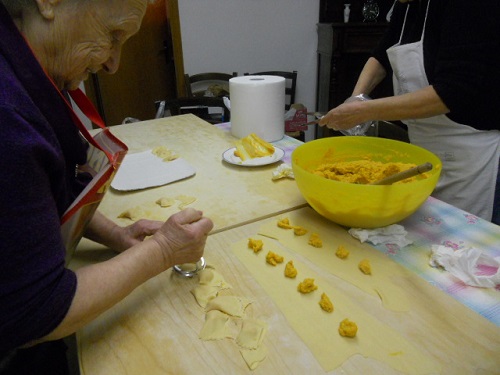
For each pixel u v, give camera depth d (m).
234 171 1.16
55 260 0.45
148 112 3.61
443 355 0.48
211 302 0.59
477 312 0.56
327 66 3.02
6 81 0.42
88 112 0.68
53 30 0.48
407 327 0.53
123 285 0.53
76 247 0.75
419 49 1.21
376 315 0.56
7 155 0.39
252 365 0.48
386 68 1.55
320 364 0.48
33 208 0.42
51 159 0.46
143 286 0.64
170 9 2.74
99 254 0.74
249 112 1.41
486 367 0.46
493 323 0.54
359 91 1.50
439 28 1.14
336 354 0.49
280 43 3.14
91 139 0.61
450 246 0.72
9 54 0.44
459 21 0.96
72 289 0.47
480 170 1.21
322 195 0.76
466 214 0.85
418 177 0.83
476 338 0.51
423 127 1.30
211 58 2.99
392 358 0.48
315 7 3.12
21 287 0.41
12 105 0.41
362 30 2.79
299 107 2.53
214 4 2.82
